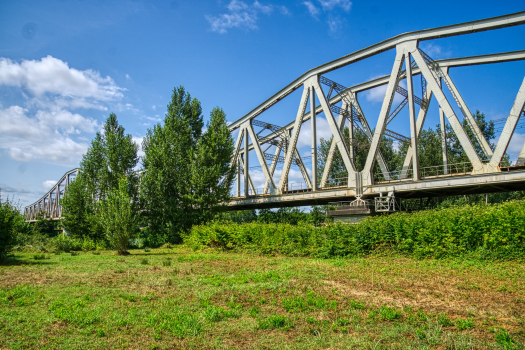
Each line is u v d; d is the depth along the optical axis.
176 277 13.82
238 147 58.03
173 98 43.16
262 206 54.47
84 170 41.47
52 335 7.20
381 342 6.77
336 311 8.75
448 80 37.72
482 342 6.63
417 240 17.39
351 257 18.67
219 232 27.80
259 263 18.36
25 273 14.91
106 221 26.30
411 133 33.72
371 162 36.53
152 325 7.75
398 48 36.03
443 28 33.31
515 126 28.66
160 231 39.56
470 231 15.77
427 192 35.16
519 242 14.53
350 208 34.53
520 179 27.33
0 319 8.09
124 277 13.88
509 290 10.24
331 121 41.28
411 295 10.05
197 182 38.38
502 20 30.56
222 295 10.59
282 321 7.89
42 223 58.38
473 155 30.06
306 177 57.16
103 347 6.59
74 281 12.86
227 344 6.78
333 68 42.19
